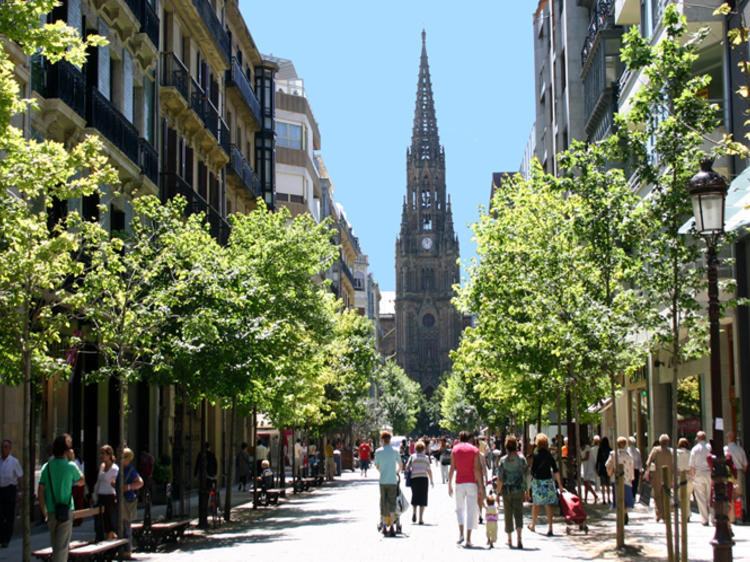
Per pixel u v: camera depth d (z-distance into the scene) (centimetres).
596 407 4200
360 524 2692
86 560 1628
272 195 6500
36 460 2556
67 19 2745
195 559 1884
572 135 5556
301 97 8406
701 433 2466
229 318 2495
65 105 2603
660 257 1764
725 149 1481
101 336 2038
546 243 3022
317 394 4669
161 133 3894
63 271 1461
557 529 2427
